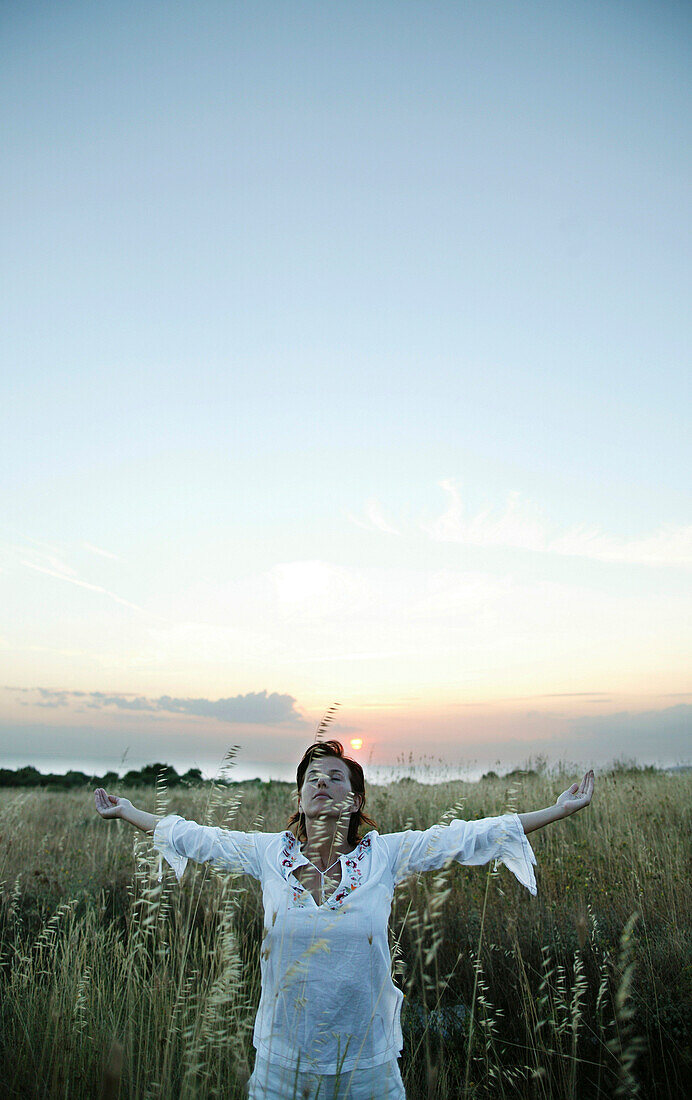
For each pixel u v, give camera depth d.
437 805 9.54
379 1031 2.47
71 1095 2.89
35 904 5.79
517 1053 3.56
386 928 2.62
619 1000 2.99
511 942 4.77
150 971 3.90
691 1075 3.30
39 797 13.28
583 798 2.90
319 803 2.71
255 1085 2.41
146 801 10.87
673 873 5.89
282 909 2.56
